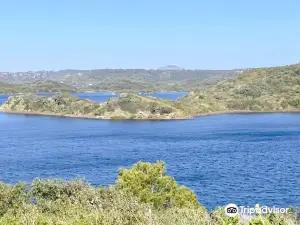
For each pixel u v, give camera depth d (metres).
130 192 27.67
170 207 28.50
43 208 21.56
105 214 17.03
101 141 119.81
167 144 111.31
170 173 70.38
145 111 197.50
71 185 24.88
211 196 54.12
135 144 112.31
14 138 129.25
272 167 75.25
